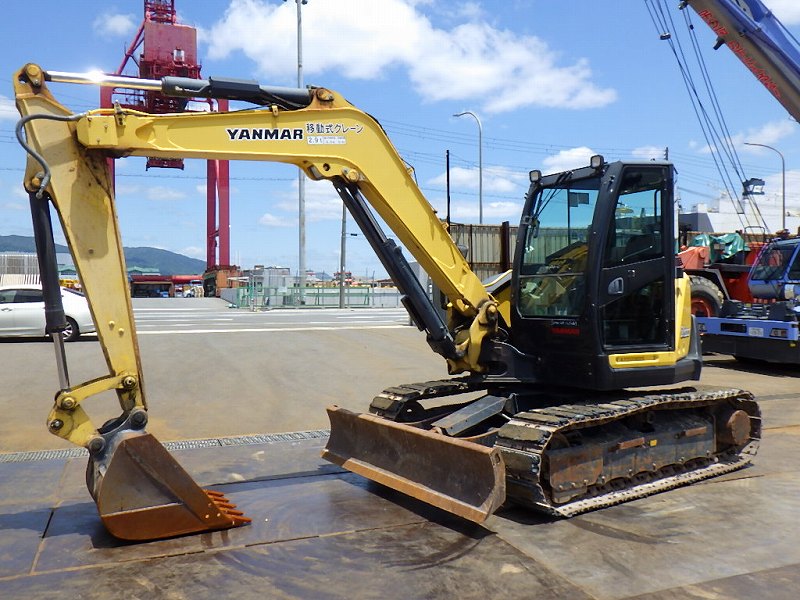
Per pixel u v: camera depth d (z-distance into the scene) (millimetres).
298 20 31188
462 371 6070
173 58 45219
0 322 15227
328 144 5238
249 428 8070
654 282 5812
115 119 4488
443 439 4930
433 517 5055
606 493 5379
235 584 3930
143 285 70312
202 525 4695
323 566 4176
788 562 4223
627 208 5676
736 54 12352
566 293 5828
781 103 12633
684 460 6027
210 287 62000
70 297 15656
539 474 4867
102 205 4512
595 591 3824
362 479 6055
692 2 12023
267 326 20078
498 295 6633
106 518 4379
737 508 5262
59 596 3783
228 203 58594
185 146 4762
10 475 6148
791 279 12750
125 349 4531
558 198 6012
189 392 10141
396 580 3979
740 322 12352
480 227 19391
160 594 3805
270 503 5379
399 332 18109
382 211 5609
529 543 4547
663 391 6258
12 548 4457
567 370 5766
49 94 4434
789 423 8211
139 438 4500
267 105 5180
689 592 3805
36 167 4426
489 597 3758
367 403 9516
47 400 9445
